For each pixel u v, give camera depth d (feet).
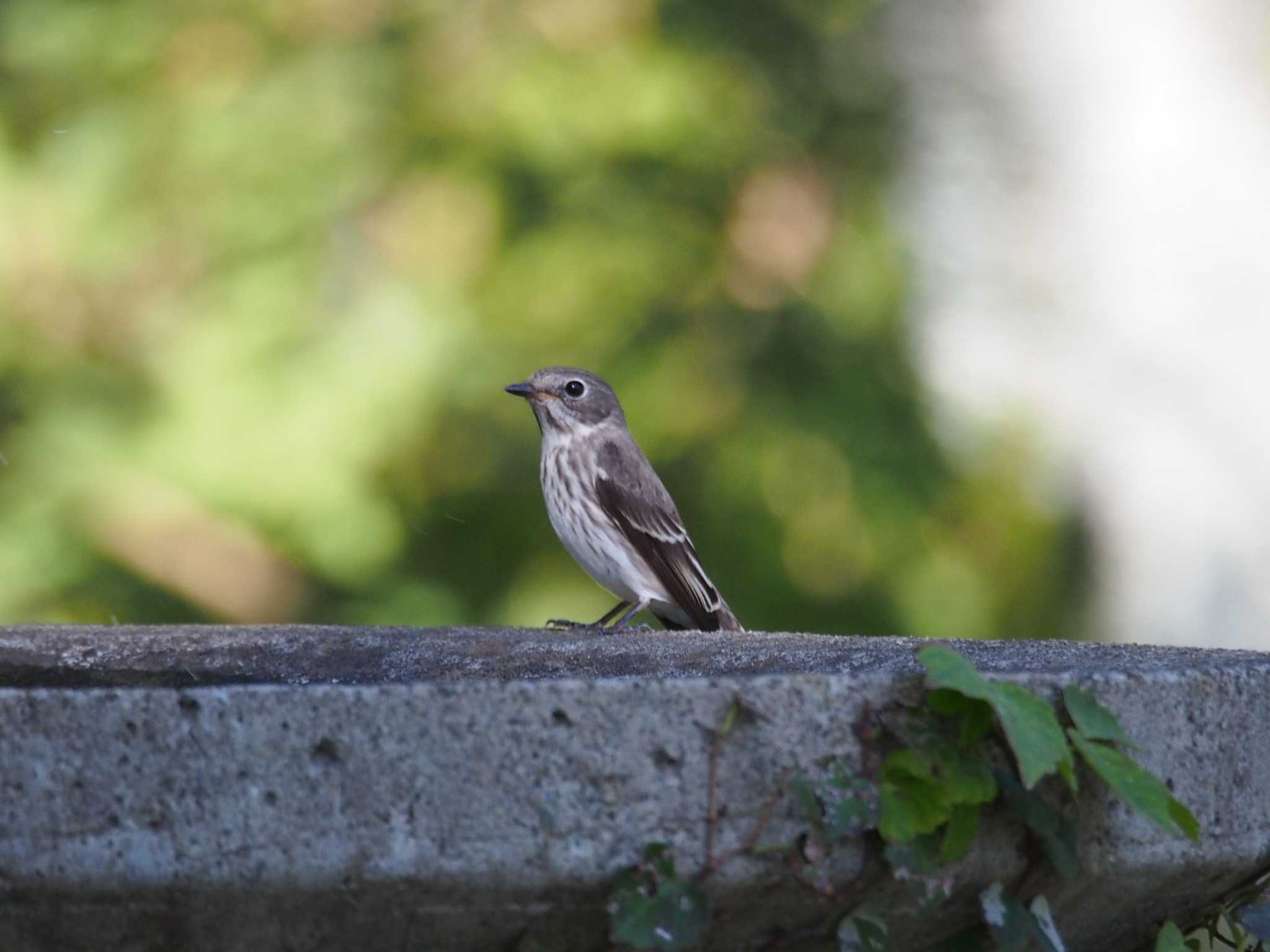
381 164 44.88
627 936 11.81
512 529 43.34
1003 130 49.08
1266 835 13.89
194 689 11.70
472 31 45.62
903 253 47.24
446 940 12.35
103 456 42.52
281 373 43.06
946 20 50.44
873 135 47.73
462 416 43.60
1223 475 47.85
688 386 44.11
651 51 45.73
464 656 17.85
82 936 12.03
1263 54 47.62
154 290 44.21
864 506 43.73
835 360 44.80
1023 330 49.06
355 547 42.37
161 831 11.62
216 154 44.73
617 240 44.52
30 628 19.58
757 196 45.80
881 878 12.56
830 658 16.56
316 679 17.78
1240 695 13.79
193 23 45.62
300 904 11.84
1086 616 48.26
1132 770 12.67
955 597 44.83
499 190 44.68
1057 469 48.32
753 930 12.75
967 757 12.62
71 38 45.42
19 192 44.27
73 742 11.64
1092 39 48.16
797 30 47.50
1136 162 48.24
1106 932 14.76
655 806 12.00
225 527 42.34
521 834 11.81
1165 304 48.16
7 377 43.29
